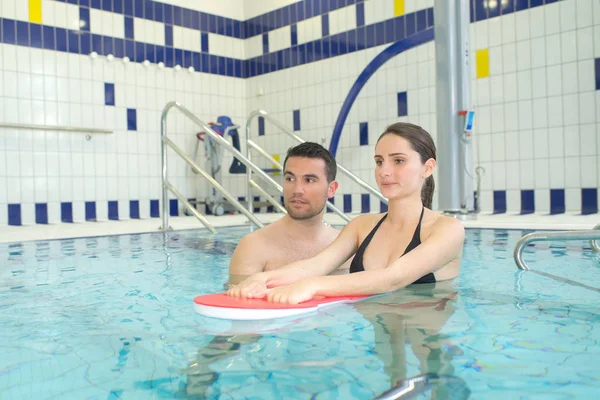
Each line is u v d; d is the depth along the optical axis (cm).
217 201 577
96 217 534
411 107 521
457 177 382
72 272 197
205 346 97
